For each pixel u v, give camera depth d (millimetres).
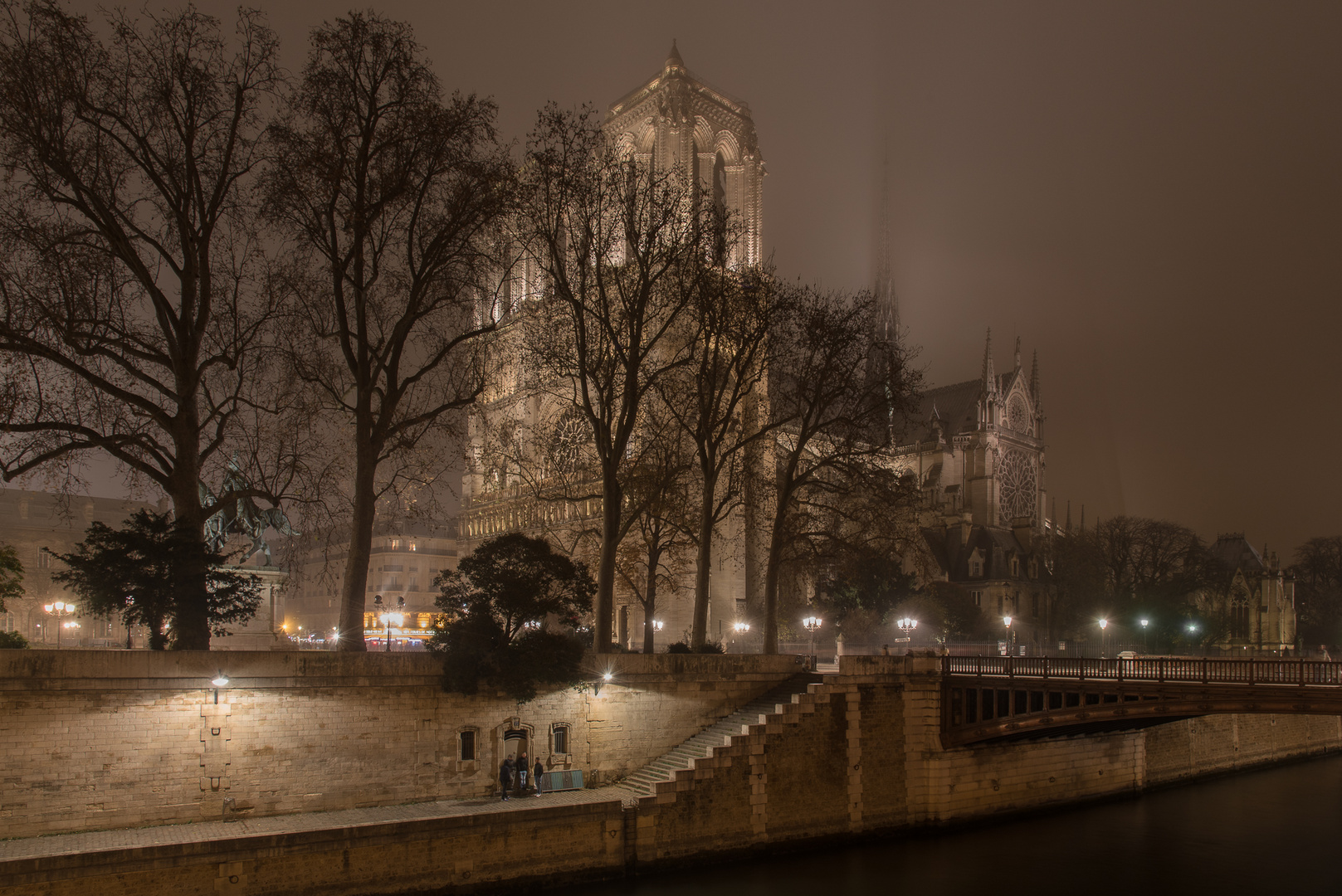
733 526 93562
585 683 41062
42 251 34094
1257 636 148750
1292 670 36156
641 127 115125
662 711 43406
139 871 28109
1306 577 164125
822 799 42688
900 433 69688
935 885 37938
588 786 40875
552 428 77375
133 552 36000
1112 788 53812
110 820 31438
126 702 32000
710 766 39594
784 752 41781
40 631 88312
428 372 41969
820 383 54438
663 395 54719
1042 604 135000
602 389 47969
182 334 36844
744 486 63500
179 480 36594
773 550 54156
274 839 30031
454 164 39750
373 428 41062
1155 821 48719
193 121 36688
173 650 32906
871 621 89062
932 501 146375
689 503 63344
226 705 33594
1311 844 44719
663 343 70312
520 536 41125
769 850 40906
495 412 84375
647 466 58688
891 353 57594
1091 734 49844
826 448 67688
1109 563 121500
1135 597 116688
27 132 33750
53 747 30844
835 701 43531
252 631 53094
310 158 37406
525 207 45844
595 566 75750
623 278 57031
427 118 38906
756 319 54250
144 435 37125
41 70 34062
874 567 72750
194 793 32812
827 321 54031
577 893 35125
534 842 34906
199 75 36625
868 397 55688
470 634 37844
